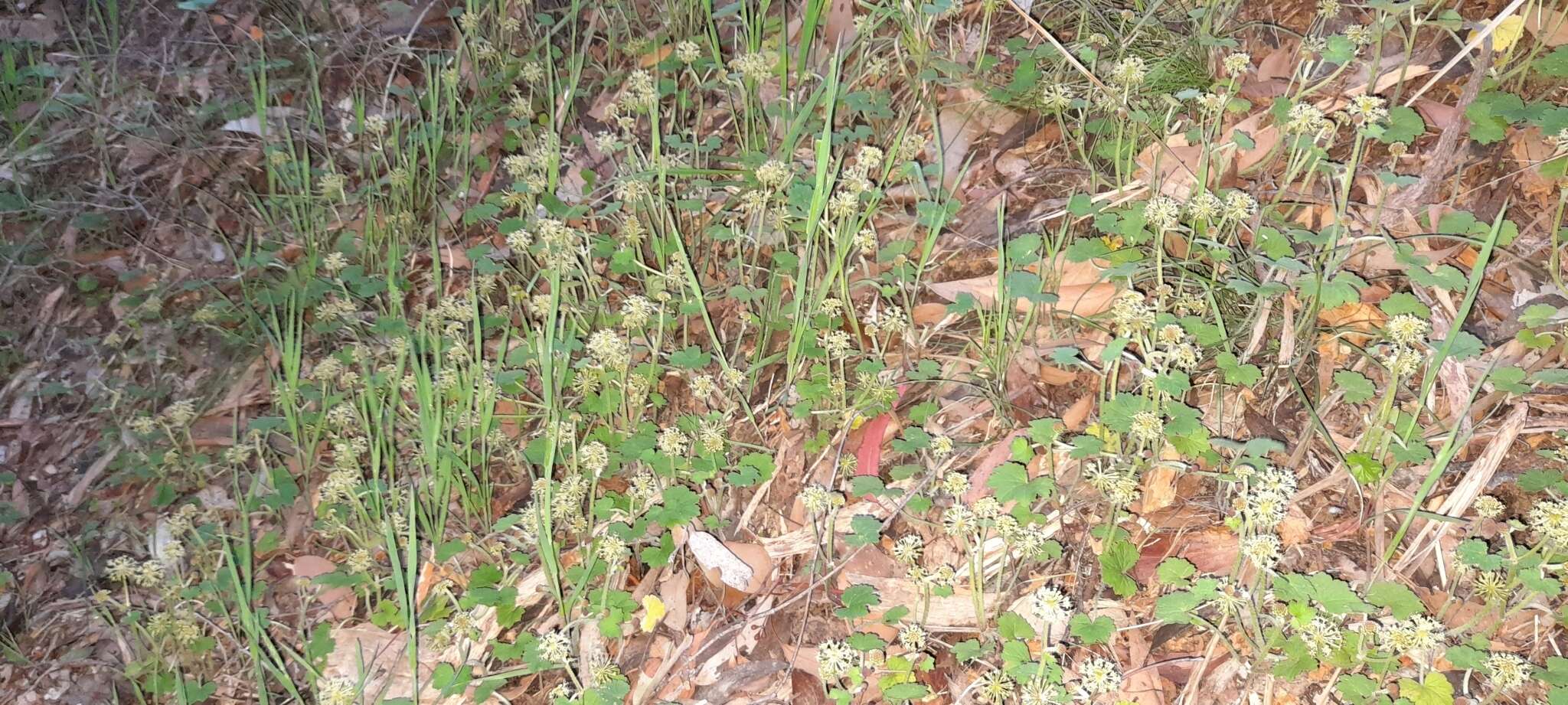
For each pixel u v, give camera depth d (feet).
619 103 10.43
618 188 8.89
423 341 8.50
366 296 9.23
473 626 6.79
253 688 7.23
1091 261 7.76
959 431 7.41
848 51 9.77
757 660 6.52
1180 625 6.14
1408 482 6.53
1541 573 5.63
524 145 10.50
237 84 11.76
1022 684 5.75
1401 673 5.72
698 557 6.91
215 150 11.09
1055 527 6.69
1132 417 6.42
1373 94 8.24
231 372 9.29
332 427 8.57
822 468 7.49
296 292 9.48
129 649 7.67
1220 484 6.66
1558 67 7.35
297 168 10.32
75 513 8.61
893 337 8.21
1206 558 6.40
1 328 9.71
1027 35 9.94
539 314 8.80
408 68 12.11
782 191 8.84
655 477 7.50
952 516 6.45
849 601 6.32
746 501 7.42
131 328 9.68
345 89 11.90
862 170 8.19
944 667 6.22
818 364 7.97
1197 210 7.25
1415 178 7.19
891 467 7.38
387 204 10.46
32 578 8.21
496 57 11.59
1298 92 8.39
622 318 8.62
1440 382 6.81
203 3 11.34
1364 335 7.13
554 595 7.08
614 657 6.73
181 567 7.98
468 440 7.85
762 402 8.11
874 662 6.20
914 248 8.68
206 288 9.93
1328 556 6.34
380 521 7.64
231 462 8.24
